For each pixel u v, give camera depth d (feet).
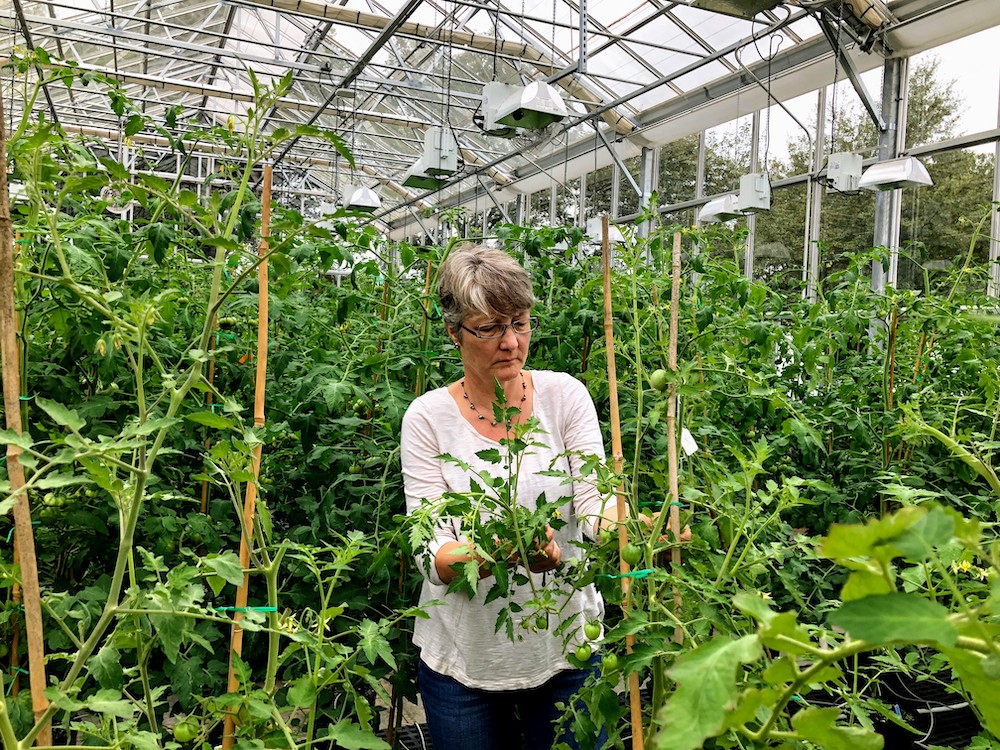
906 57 25.32
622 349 6.06
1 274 3.10
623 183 40.88
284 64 37.78
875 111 25.22
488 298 5.54
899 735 8.62
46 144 5.00
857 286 10.94
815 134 29.07
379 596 7.69
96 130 52.24
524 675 5.89
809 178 28.71
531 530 4.91
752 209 25.48
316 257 8.41
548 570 5.57
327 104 41.16
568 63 34.94
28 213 5.64
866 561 1.69
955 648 1.60
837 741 1.90
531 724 6.16
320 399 7.77
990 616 2.11
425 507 4.84
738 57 27.71
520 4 31.73
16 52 5.11
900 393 9.37
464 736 5.95
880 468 8.82
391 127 50.16
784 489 4.36
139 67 44.88
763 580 6.56
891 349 9.30
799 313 11.79
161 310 6.02
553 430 6.11
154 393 7.66
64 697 3.18
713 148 34.58
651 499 7.54
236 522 7.68
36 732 3.15
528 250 9.52
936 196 24.43
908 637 1.47
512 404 6.04
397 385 7.95
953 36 23.67
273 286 7.32
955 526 1.60
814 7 23.57
